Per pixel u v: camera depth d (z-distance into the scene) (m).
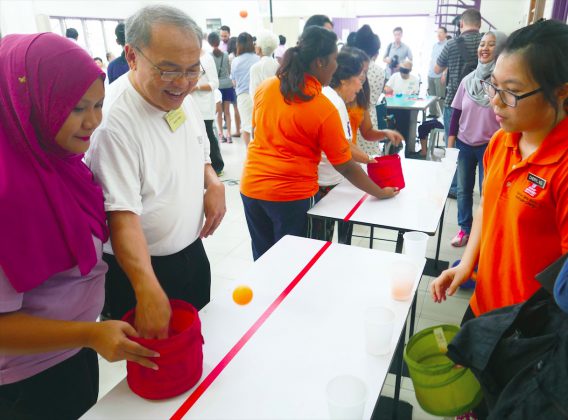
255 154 2.12
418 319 2.41
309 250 1.63
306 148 1.98
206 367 1.06
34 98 0.83
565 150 1.05
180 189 1.39
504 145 1.27
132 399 0.97
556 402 0.88
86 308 1.07
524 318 1.04
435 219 1.95
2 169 0.81
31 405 1.02
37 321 0.86
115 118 1.20
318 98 1.86
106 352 0.86
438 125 5.28
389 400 1.83
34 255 0.85
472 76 3.01
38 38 0.84
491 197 1.31
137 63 1.16
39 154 0.86
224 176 4.99
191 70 1.16
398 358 1.47
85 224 0.96
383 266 1.51
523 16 8.17
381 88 3.24
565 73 1.00
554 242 1.15
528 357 0.99
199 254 1.59
